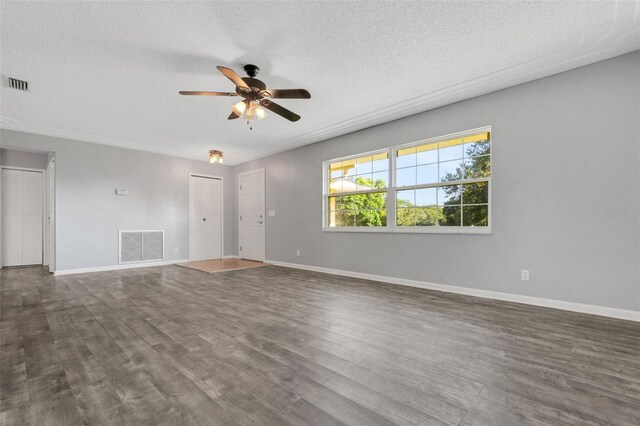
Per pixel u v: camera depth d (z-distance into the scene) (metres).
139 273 5.23
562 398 1.51
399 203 4.36
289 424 1.32
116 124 4.64
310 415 1.38
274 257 6.33
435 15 2.28
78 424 1.32
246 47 2.66
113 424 1.32
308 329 2.48
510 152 3.34
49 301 3.38
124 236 5.84
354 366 1.85
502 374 1.75
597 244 2.83
